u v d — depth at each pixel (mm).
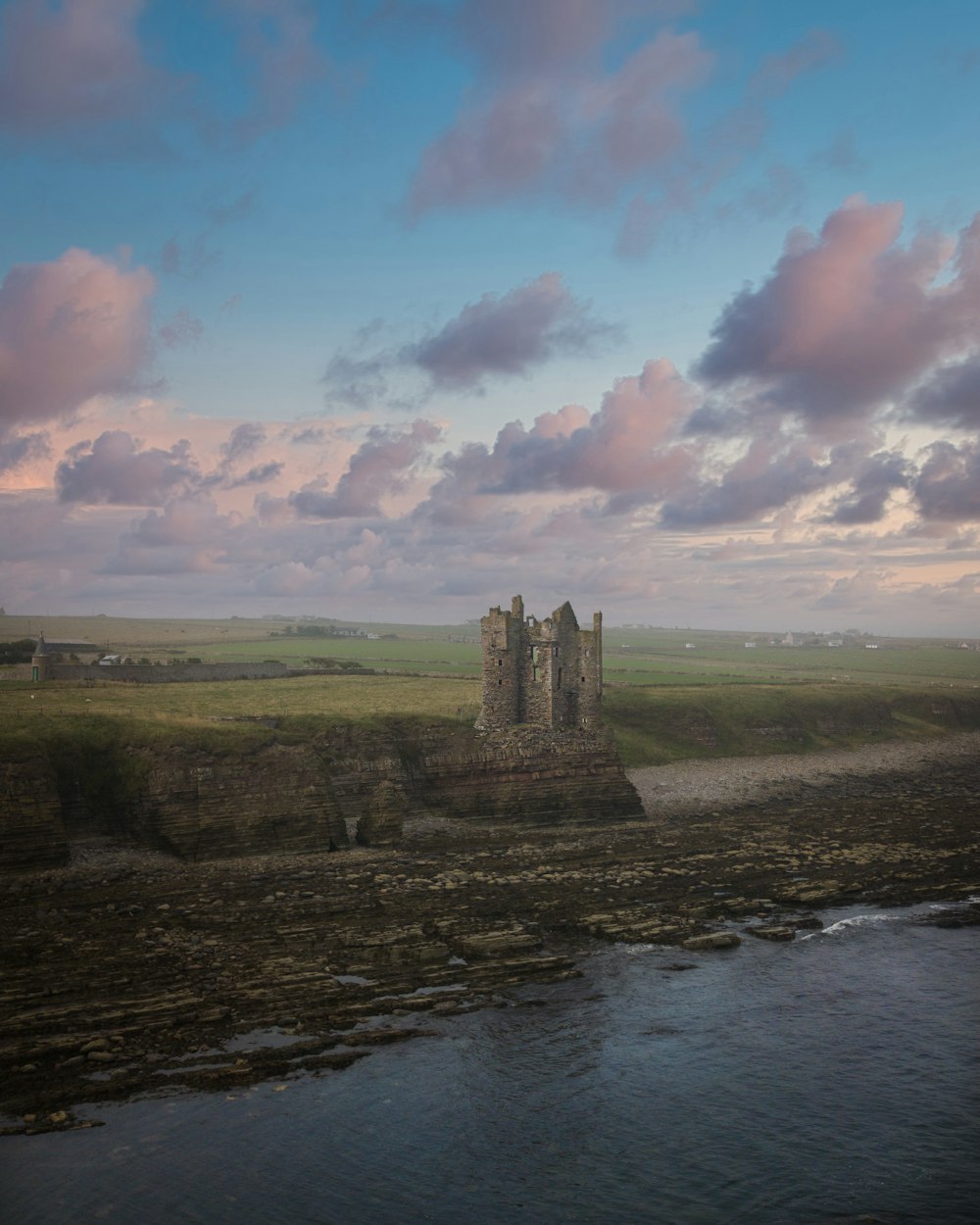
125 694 117812
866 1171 35594
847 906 67938
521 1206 33219
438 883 70750
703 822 99250
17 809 71938
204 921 60000
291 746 87750
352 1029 45406
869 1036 46844
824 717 170250
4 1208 31781
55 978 49406
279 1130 37062
